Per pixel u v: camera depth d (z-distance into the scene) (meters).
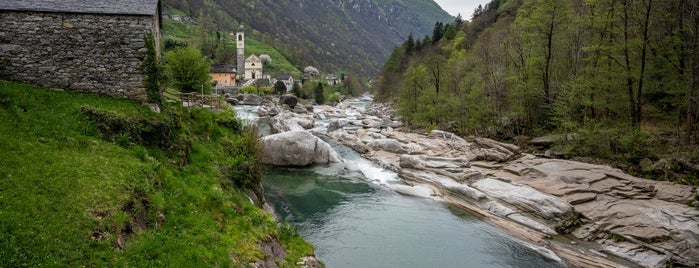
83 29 19.89
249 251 14.62
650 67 34.81
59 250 10.09
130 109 19.05
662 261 20.20
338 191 31.50
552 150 38.47
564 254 21.53
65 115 16.67
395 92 105.50
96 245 10.88
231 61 177.62
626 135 33.16
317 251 20.41
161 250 12.12
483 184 31.19
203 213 15.41
